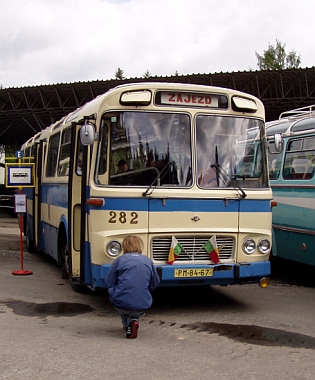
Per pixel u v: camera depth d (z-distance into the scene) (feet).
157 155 25.70
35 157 45.42
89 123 25.31
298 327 24.27
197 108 26.37
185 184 25.70
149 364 18.60
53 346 20.59
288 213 35.35
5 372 17.57
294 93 85.10
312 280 37.40
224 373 17.87
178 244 25.32
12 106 97.45
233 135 26.84
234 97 26.94
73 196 28.58
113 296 21.53
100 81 85.71
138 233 25.04
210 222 25.79
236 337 22.47
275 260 40.06
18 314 26.21
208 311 27.27
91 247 25.57
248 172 26.94
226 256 26.25
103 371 17.76
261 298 30.81
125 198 25.08
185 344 21.29
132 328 21.81
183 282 25.35
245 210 26.43
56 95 94.58
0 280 35.29
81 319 25.38
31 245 48.34
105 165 25.46
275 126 38.52
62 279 35.68
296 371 18.29
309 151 33.40
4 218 94.17
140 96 25.62
